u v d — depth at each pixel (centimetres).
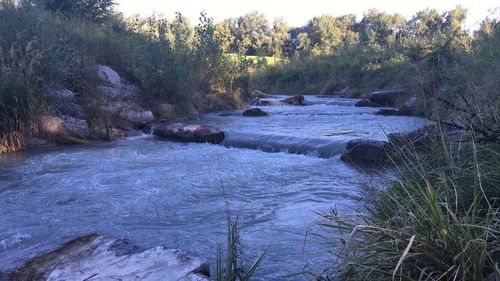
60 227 560
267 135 1136
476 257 269
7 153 1029
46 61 1240
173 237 523
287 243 486
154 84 1642
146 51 1695
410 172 425
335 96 3231
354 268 314
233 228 410
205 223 568
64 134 1164
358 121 1509
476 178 321
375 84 3048
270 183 754
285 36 7919
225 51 2188
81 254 432
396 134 676
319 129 1301
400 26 6419
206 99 1945
